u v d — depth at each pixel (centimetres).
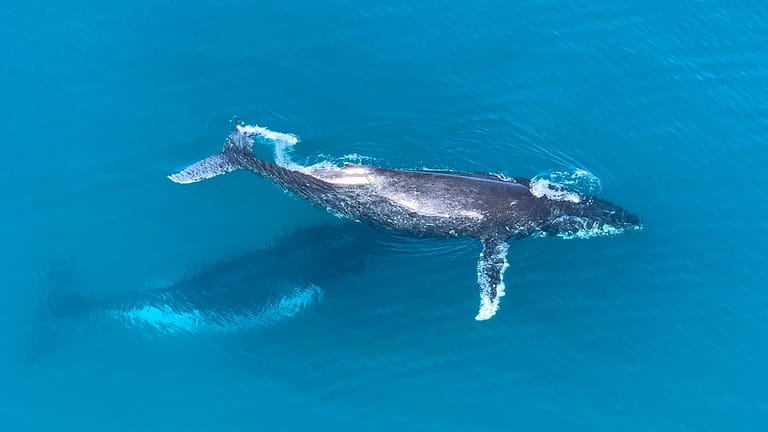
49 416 4972
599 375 5250
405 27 7006
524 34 7006
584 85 6681
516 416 5084
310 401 5128
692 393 5178
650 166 6247
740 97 6675
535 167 6159
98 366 5194
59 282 5500
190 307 5444
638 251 5831
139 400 5069
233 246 5734
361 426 5038
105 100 6378
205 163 5862
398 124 6344
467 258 5756
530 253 5806
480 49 6881
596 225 5862
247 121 6291
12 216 5734
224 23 6938
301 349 5325
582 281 5669
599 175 6169
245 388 5162
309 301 5503
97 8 6969
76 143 6122
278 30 6919
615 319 5491
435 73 6688
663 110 6562
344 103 6450
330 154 6122
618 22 7150
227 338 5350
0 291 5434
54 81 6462
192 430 4972
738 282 5669
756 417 5081
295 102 6438
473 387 5197
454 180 5703
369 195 5688
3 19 6800
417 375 5238
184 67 6631
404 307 5500
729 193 6134
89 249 5653
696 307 5550
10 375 5116
